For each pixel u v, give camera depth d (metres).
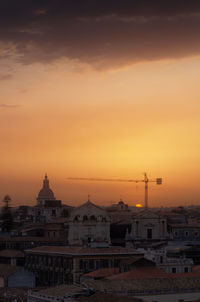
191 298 169.25
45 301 167.00
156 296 166.12
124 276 177.00
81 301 150.88
